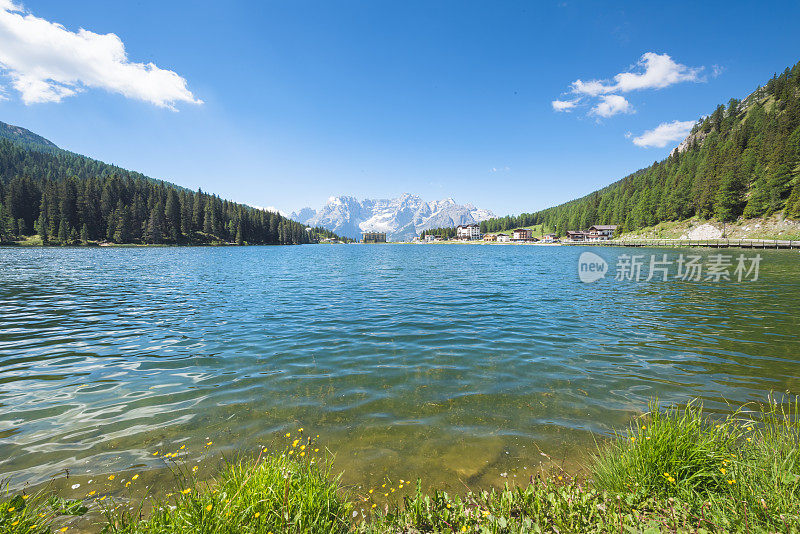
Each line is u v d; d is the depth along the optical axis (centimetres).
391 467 540
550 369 953
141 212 13962
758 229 8775
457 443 607
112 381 869
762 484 384
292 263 5588
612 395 788
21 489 470
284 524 336
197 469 521
